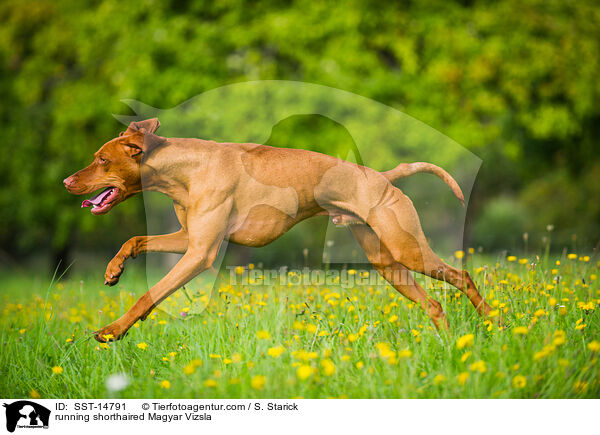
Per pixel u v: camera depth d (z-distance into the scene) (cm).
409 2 1558
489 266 670
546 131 1562
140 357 511
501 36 1562
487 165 2256
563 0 1695
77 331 584
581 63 1614
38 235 1917
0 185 1781
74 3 1750
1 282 1458
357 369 438
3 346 543
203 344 512
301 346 481
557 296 567
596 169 1845
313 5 1503
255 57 1427
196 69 1448
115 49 1592
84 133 1628
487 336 490
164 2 1573
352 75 1414
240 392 420
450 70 1488
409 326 525
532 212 2144
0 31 1800
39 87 1753
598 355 431
